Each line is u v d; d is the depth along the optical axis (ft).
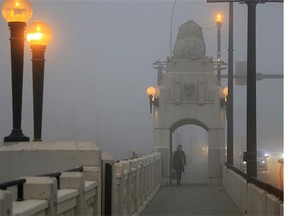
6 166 37.35
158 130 124.77
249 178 63.52
